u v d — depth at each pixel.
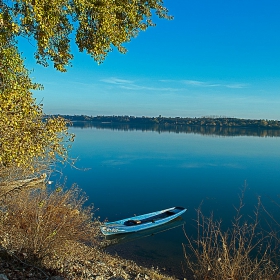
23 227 8.80
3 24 6.14
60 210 9.69
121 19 8.05
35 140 7.04
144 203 22.56
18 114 6.54
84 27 7.31
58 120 7.53
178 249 14.80
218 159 44.03
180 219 19.34
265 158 45.28
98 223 13.80
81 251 10.04
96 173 31.94
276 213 19.03
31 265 6.28
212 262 7.97
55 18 6.60
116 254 12.95
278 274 7.02
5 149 6.25
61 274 6.53
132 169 35.03
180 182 29.06
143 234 17.06
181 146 61.16
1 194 8.17
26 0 5.91
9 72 6.62
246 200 22.72
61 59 7.81
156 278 9.41
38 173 10.00
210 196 24.31
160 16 8.70
